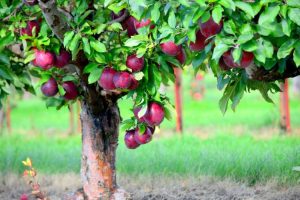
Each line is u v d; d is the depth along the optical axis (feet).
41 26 28.27
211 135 71.97
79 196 33.35
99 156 32.78
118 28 27.68
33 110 135.95
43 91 29.17
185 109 125.70
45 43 26.50
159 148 55.21
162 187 40.86
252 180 40.98
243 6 21.84
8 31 29.71
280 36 22.71
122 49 26.66
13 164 50.62
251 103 130.31
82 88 31.14
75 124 97.19
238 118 95.91
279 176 40.19
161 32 25.29
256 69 26.17
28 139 78.95
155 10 24.18
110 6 26.00
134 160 48.11
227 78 28.55
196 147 55.36
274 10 21.97
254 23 23.26
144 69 26.81
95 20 29.35
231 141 60.85
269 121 82.33
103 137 32.76
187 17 22.61
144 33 26.05
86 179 33.14
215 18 21.49
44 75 28.86
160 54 26.96
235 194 37.63
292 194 36.63
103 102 32.27
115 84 26.48
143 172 45.09
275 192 37.60
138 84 26.96
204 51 24.67
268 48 22.39
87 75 29.63
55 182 43.75
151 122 27.14
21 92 37.73
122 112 109.70
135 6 23.48
